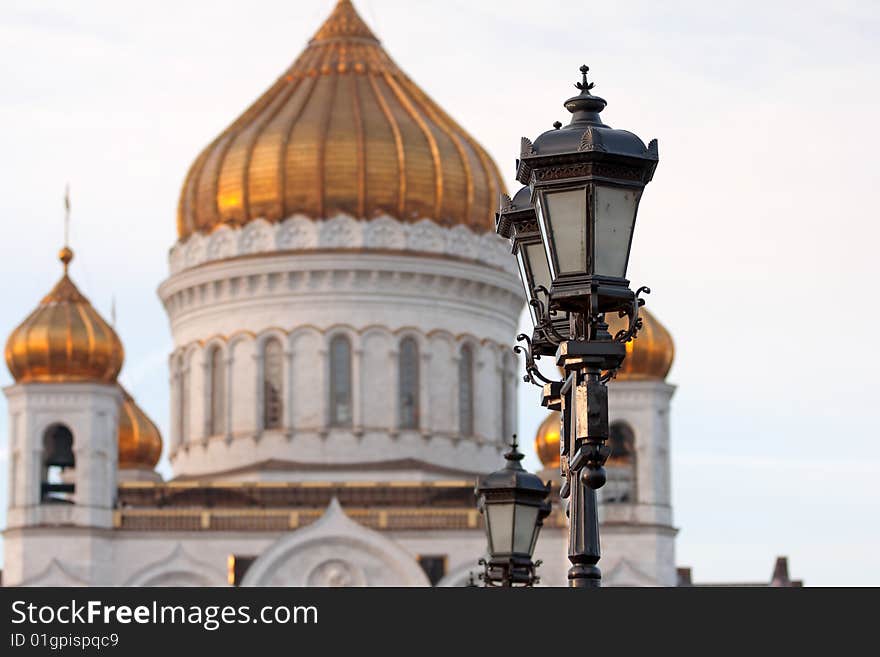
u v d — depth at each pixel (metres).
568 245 56.56
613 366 57.28
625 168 56.66
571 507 58.66
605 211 56.59
